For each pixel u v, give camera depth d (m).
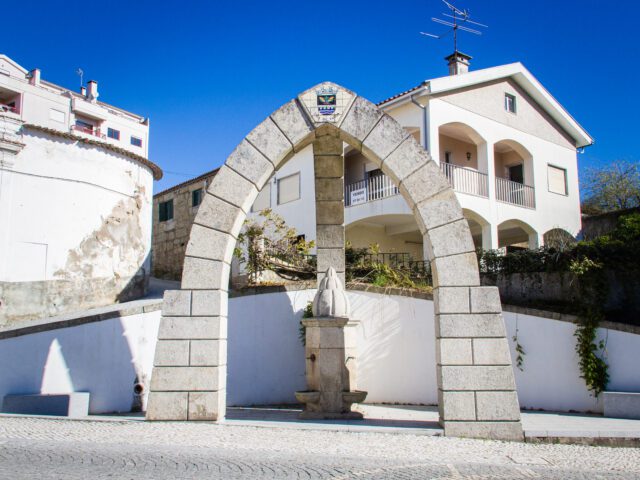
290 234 15.87
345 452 6.66
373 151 8.90
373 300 12.88
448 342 8.09
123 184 19.83
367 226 22.83
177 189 29.28
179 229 28.75
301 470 5.70
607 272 11.41
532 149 22.70
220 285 8.48
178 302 8.40
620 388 10.22
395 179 8.86
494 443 7.43
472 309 8.16
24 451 6.28
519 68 22.16
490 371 7.95
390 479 5.44
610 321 10.70
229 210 8.73
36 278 16.75
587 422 8.88
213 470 5.59
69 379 10.09
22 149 16.89
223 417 8.55
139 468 5.58
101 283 18.42
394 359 12.45
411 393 12.16
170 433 7.43
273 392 12.73
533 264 13.12
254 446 6.84
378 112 9.02
